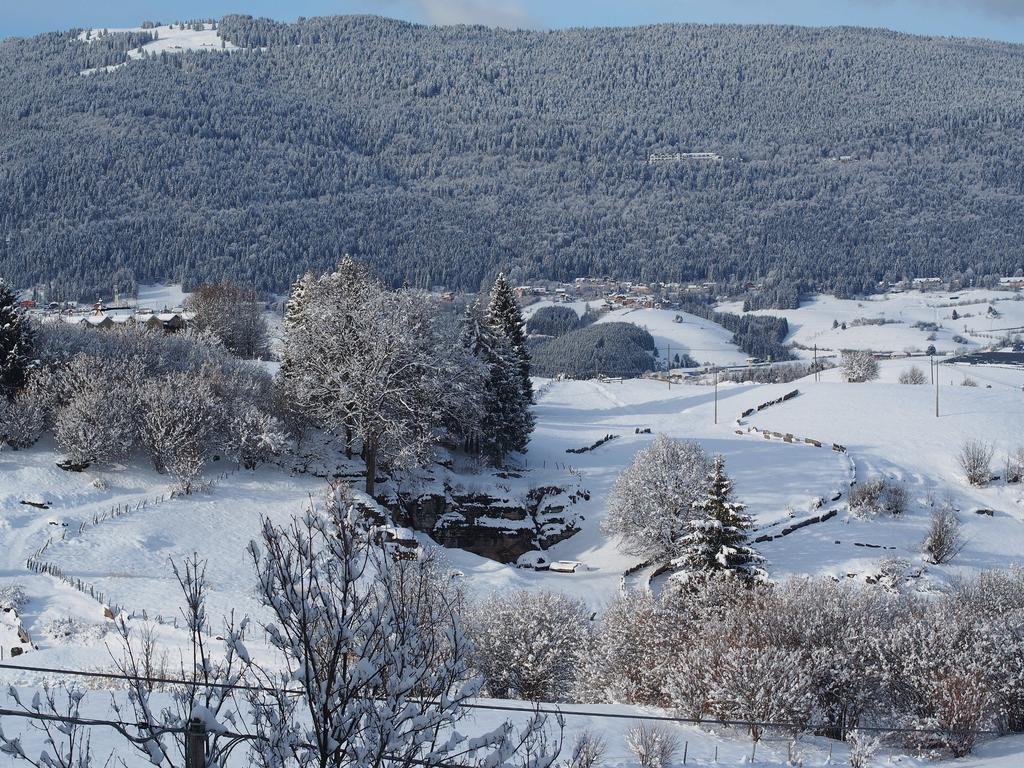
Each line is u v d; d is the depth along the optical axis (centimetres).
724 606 4641
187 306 15288
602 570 8344
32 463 7969
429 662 1381
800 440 11731
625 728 3328
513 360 10606
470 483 9450
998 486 10500
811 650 3959
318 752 1320
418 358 8744
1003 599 5084
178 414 8212
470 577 7431
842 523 9131
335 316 8850
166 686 3106
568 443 11925
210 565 6731
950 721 3469
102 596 5844
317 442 9331
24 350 8931
